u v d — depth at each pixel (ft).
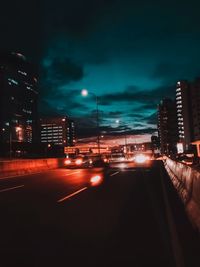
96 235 26.53
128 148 517.14
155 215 34.24
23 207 40.24
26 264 19.89
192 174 34.45
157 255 21.15
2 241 25.04
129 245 23.57
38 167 128.06
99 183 71.20
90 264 19.75
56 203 43.14
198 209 27.58
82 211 37.06
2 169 95.91
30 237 26.14
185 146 652.07
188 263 19.38
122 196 49.57
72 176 93.97
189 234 26.32
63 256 21.34
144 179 81.87
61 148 577.43
